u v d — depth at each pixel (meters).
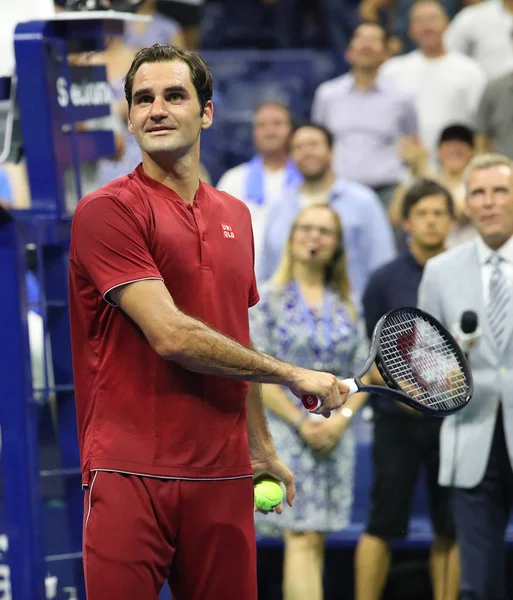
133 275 7.25
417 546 14.45
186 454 7.48
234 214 7.96
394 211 18.39
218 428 7.59
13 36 9.84
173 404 7.45
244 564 7.76
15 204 17.88
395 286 13.27
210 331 7.20
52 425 10.30
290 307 12.97
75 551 10.37
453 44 22.12
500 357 11.56
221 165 23.06
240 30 25.61
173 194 7.57
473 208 11.80
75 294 7.65
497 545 11.68
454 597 13.14
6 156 10.45
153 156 7.54
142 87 7.43
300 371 7.48
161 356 7.22
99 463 7.47
